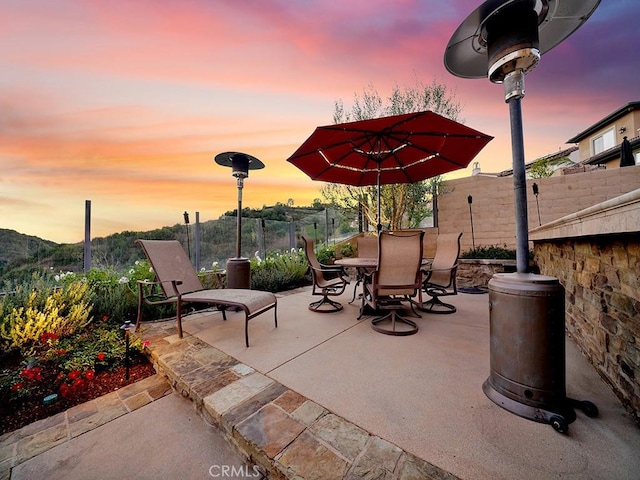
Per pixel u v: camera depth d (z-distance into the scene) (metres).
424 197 7.15
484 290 5.29
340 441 1.38
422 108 6.36
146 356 2.72
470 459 1.25
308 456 1.29
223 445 1.63
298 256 7.02
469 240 7.08
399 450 1.31
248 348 2.60
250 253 7.05
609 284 1.81
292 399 1.76
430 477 1.16
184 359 2.38
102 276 3.97
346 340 2.76
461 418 1.53
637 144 10.55
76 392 2.17
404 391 1.81
